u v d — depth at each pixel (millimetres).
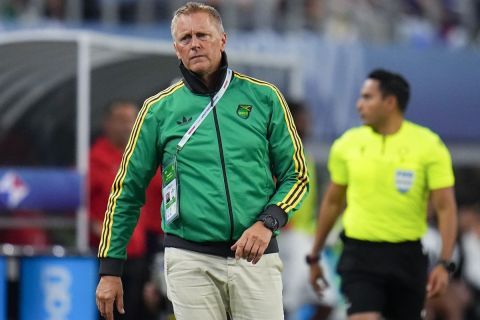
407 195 23547
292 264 33062
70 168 31156
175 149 16484
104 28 36250
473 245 39312
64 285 28234
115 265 16859
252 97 16578
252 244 15836
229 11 40375
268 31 41156
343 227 24266
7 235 32938
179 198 16438
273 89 16719
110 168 29875
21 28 35062
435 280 23484
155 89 32438
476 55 41312
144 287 28859
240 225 16281
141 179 16828
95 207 30188
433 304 37312
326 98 38656
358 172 23766
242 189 16328
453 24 47375
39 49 30828
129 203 16859
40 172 30141
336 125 38781
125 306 28516
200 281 16453
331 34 43750
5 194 30188
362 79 39188
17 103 31438
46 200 30172
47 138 31578
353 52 39156
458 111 40906
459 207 40250
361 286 23703
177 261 16547
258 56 34344
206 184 16328
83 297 28219
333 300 33469
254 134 16422
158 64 32250
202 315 16484
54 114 31578
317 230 24750
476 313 38469
